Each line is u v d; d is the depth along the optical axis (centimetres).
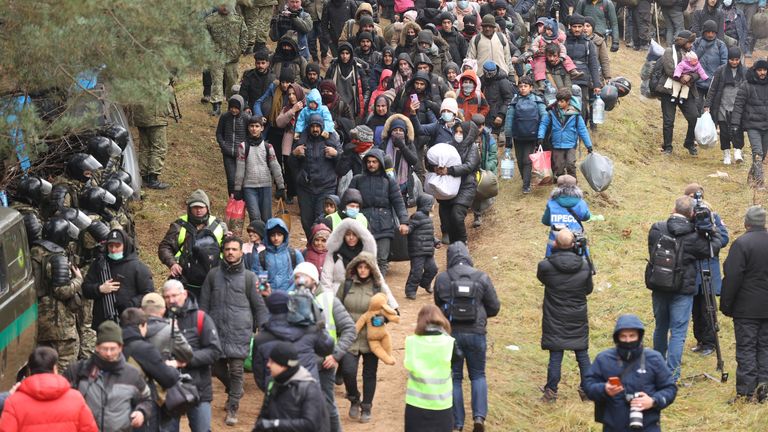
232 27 3888
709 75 4022
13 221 1864
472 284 1928
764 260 2097
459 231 2961
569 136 3300
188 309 1689
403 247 2717
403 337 2441
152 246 2997
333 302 1791
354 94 3378
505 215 3322
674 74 3872
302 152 2842
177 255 2141
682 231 2203
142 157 3378
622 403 1644
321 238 2227
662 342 2308
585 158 3381
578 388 2311
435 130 3030
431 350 1741
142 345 1523
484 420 1947
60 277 1916
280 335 1594
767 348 2148
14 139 2102
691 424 2125
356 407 2008
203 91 4278
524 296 2789
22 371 1877
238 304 1925
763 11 5691
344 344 1767
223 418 1991
